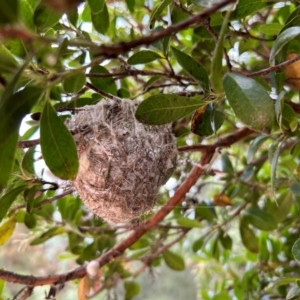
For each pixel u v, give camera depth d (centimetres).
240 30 82
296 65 77
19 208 84
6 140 58
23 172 75
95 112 78
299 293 78
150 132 79
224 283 113
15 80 56
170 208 88
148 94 97
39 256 215
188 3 75
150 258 103
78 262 102
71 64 80
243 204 97
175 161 80
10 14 53
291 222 101
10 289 206
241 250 133
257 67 91
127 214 78
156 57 78
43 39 54
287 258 104
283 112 74
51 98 83
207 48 86
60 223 93
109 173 77
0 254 217
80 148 77
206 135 75
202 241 105
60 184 81
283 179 97
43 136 62
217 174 100
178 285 226
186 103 70
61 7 49
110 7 91
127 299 109
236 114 63
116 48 56
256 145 82
